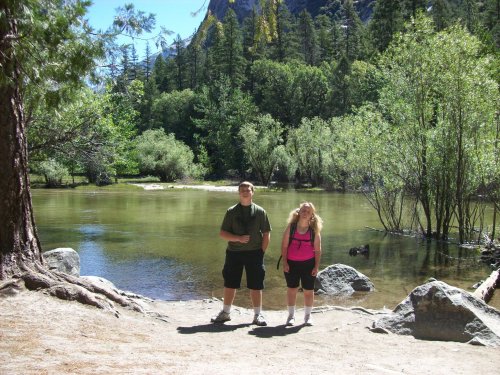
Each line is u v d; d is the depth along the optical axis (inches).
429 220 734.5
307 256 264.8
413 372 177.3
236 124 2898.6
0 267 253.3
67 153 684.7
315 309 313.4
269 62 3075.8
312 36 3417.8
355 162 841.5
